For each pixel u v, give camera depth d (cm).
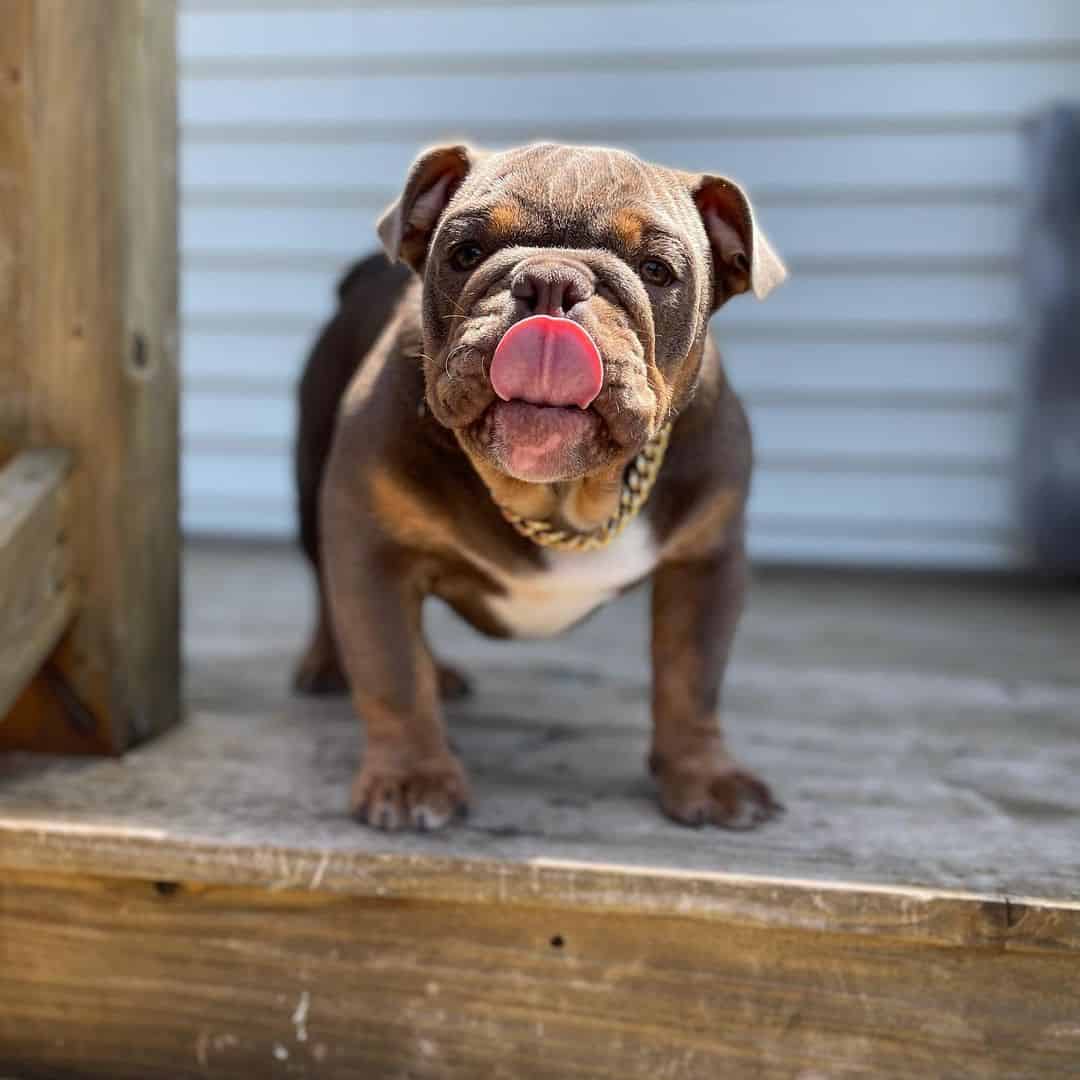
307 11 265
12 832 124
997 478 256
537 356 105
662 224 114
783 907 116
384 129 266
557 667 182
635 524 127
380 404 126
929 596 230
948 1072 117
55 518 136
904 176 252
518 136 262
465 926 121
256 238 273
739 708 161
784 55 253
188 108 271
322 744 145
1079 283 228
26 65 134
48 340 137
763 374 261
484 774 139
